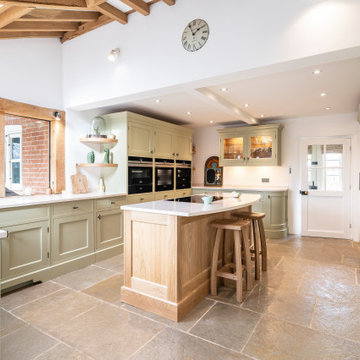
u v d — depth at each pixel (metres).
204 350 1.80
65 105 3.73
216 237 2.59
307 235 5.15
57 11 2.81
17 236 2.73
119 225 3.93
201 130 6.22
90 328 2.06
